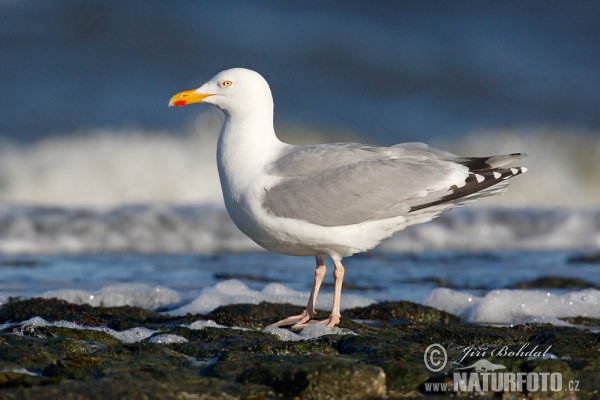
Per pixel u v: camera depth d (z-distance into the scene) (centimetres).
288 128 2694
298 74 2931
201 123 2470
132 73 2766
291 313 954
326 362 622
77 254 1491
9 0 3017
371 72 2989
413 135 2711
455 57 3123
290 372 620
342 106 2819
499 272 1320
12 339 736
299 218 873
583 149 2605
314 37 3092
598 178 2514
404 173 889
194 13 3094
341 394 602
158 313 966
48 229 1622
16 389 565
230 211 918
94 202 2222
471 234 1703
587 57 3200
